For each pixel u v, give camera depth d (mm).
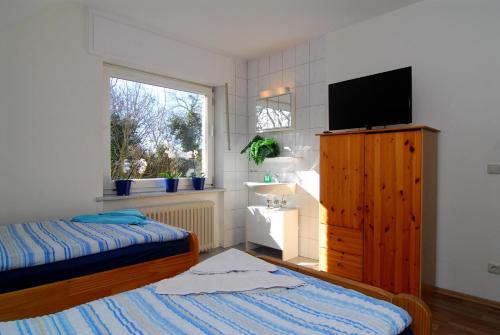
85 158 2746
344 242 2672
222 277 1329
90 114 2766
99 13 2760
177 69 3326
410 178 2299
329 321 968
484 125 2344
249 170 4098
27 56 2451
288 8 2719
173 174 3564
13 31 2391
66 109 2639
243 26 3061
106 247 1840
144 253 1990
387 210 2416
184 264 2152
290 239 3402
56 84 2586
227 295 1196
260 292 1218
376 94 2650
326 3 2635
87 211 2762
